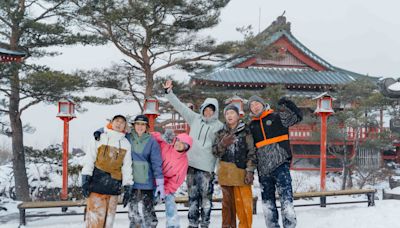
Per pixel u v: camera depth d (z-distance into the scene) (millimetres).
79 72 14031
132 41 14305
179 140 4984
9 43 12406
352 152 19984
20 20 11406
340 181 18641
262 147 5164
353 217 6562
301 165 20500
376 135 17688
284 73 24531
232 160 5227
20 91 11430
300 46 25766
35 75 10469
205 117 5406
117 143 4613
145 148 4824
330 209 7559
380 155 19812
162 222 6430
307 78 23984
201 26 13984
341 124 18047
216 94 15203
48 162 13594
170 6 12906
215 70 23359
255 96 5285
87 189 4543
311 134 19219
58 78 10547
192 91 15438
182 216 7039
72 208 8398
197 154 5297
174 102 5590
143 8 12273
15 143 11898
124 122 4680
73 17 12969
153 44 14289
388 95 9680
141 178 4777
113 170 4586
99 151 4574
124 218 6863
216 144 5223
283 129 5180
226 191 5406
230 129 5293
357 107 17297
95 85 14539
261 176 5258
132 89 15148
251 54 16109
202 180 5305
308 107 20203
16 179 11773
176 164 5016
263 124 5188
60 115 9383
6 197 11641
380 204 8047
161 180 4773
